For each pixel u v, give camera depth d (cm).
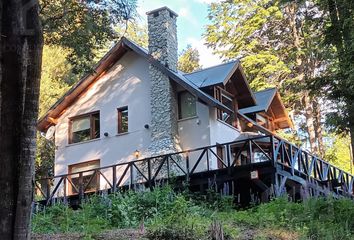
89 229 888
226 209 1162
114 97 2017
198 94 1744
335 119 1285
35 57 520
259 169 1405
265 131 2027
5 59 505
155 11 1953
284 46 3119
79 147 2047
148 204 1073
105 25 1139
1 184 484
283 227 895
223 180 1448
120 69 2034
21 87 506
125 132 1948
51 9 1122
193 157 1805
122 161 1920
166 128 1825
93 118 2059
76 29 1148
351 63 1191
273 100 2316
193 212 1014
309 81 1341
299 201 1245
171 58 1916
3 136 493
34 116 512
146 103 1925
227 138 1916
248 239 773
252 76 3028
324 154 3002
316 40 1572
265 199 1365
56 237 818
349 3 1218
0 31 504
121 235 796
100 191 1630
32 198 502
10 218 480
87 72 1292
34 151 508
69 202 1638
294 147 1563
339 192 1805
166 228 777
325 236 831
